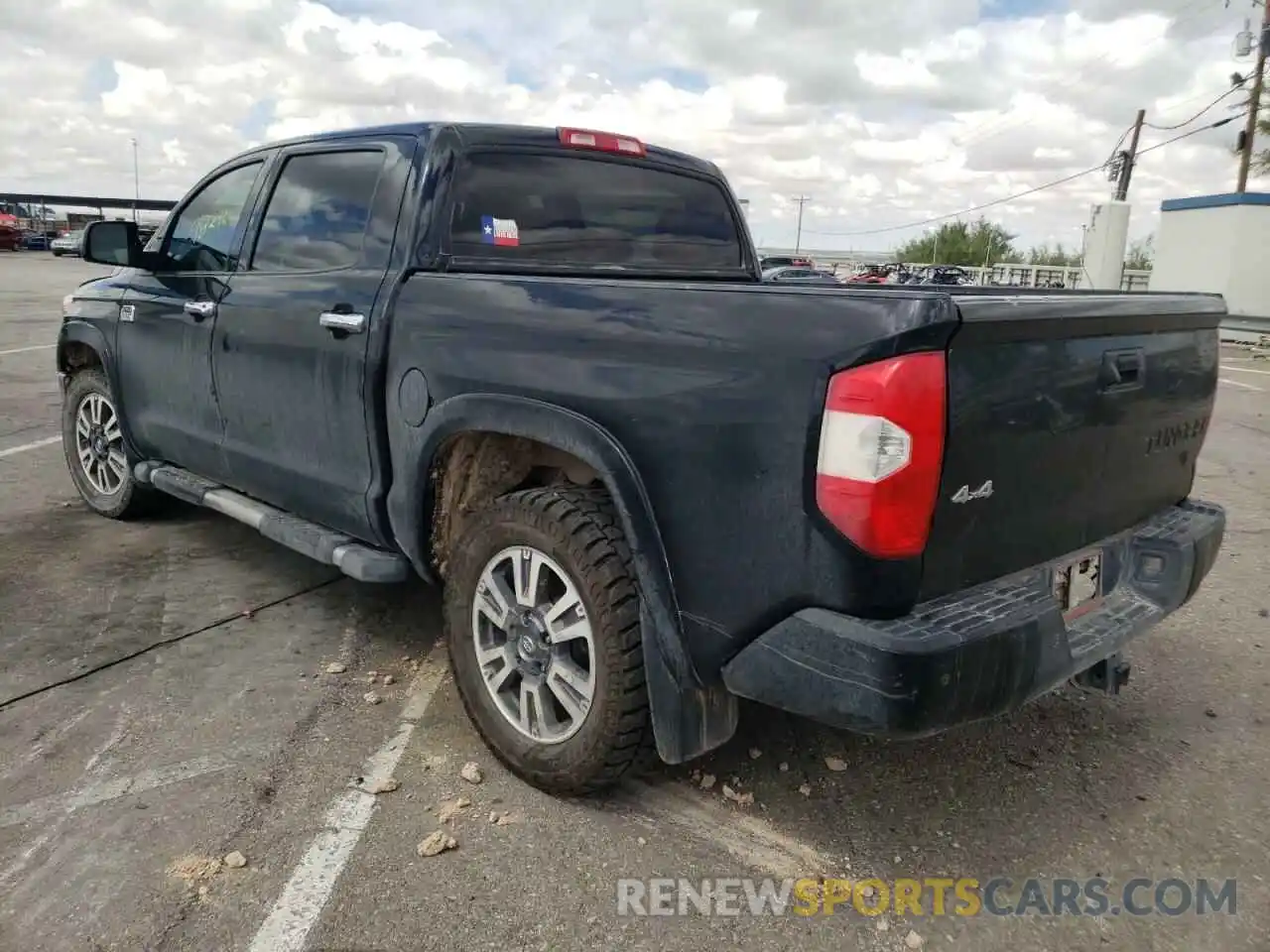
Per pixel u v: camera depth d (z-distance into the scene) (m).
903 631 2.24
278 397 3.90
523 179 3.69
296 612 4.43
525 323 2.93
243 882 2.58
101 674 3.74
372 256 3.54
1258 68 29.94
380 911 2.49
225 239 4.37
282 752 3.23
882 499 2.19
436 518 3.39
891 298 2.20
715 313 2.49
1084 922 2.55
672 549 2.60
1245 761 3.37
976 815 3.01
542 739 2.99
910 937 2.47
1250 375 15.58
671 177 4.23
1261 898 2.66
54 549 5.13
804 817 2.97
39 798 2.92
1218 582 5.21
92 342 5.20
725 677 2.52
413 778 3.10
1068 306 2.48
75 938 2.36
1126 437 2.89
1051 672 2.47
